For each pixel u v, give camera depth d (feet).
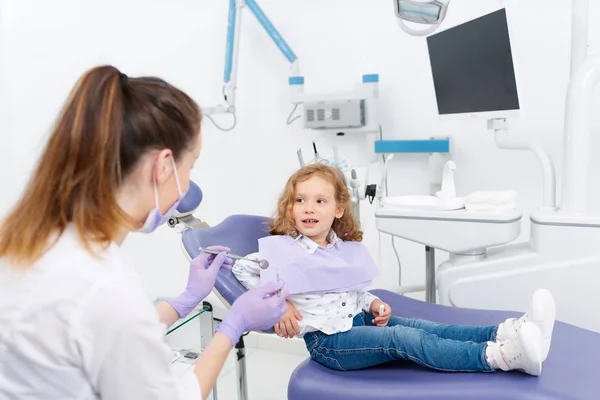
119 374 2.62
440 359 4.26
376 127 7.53
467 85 6.18
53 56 9.26
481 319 5.16
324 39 7.97
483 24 5.68
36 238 2.68
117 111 2.70
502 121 6.14
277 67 8.27
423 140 7.07
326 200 5.25
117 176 2.73
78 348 2.58
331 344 4.70
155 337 2.68
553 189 5.75
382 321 5.03
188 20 8.59
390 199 6.16
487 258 5.77
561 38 6.72
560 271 5.35
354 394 4.19
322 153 8.20
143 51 8.88
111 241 2.80
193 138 3.05
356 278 5.14
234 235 5.44
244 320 3.58
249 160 8.70
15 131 9.58
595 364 4.13
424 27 7.34
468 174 7.45
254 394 7.27
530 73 6.93
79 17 9.07
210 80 8.65
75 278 2.60
